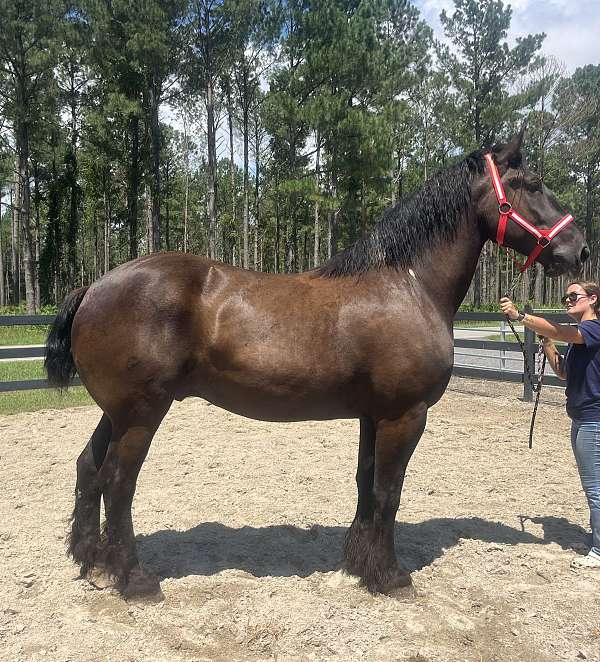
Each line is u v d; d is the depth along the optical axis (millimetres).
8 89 26781
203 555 3447
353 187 23500
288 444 6145
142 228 44156
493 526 4020
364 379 2869
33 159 37500
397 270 3021
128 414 2791
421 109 32469
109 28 25547
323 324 2822
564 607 2891
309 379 2805
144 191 33938
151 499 4441
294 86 23562
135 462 2818
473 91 30031
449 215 3127
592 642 2604
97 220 43062
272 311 2822
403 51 26766
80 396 8523
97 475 2980
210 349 2809
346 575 3135
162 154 39625
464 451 5957
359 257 3039
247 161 32781
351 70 22328
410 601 2934
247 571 3240
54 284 39250
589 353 3438
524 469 5363
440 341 2934
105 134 28656
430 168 33625
